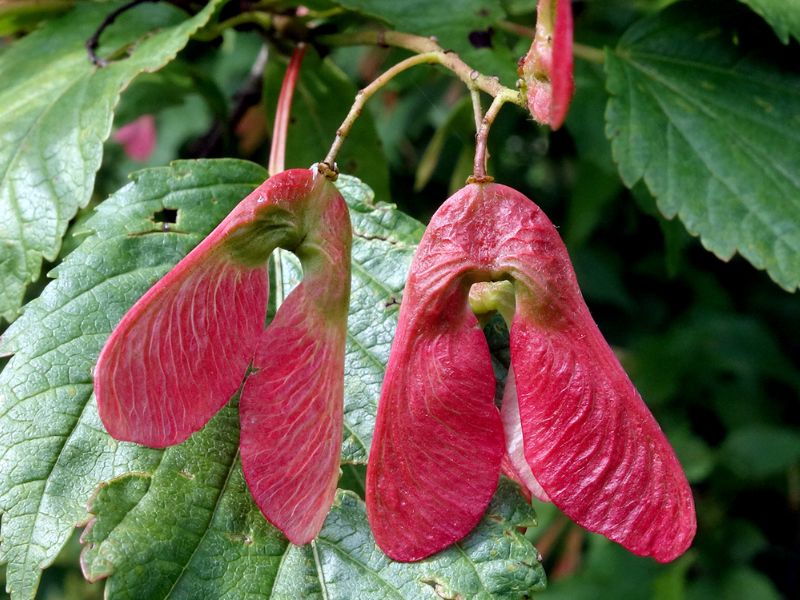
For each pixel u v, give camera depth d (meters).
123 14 0.13
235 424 0.09
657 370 0.22
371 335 0.10
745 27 0.13
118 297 0.09
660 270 0.23
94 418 0.09
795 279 0.12
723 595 0.20
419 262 0.08
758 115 0.13
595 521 0.08
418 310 0.08
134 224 0.10
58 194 0.11
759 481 0.21
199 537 0.08
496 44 0.12
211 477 0.09
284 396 0.08
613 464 0.08
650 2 0.18
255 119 0.19
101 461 0.09
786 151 0.13
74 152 0.11
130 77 0.11
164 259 0.10
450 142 0.23
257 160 0.20
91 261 0.09
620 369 0.08
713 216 0.12
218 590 0.08
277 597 0.08
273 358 0.08
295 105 0.14
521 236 0.08
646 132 0.13
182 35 0.12
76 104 0.11
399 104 0.22
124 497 0.08
